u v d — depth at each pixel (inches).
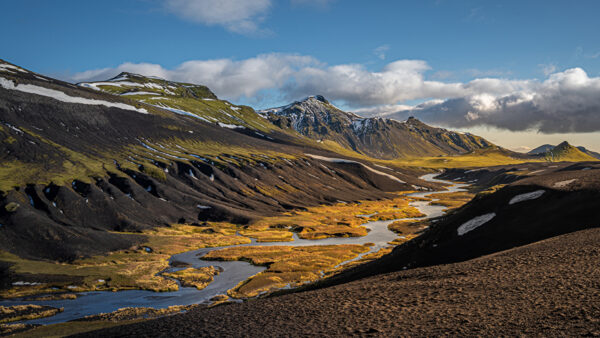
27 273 3403.1
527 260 1290.6
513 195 2578.7
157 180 7367.1
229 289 3198.8
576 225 1860.2
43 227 4249.5
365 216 7751.0
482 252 2041.1
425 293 1077.8
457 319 781.9
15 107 7519.7
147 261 4156.0
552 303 787.4
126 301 2891.2
